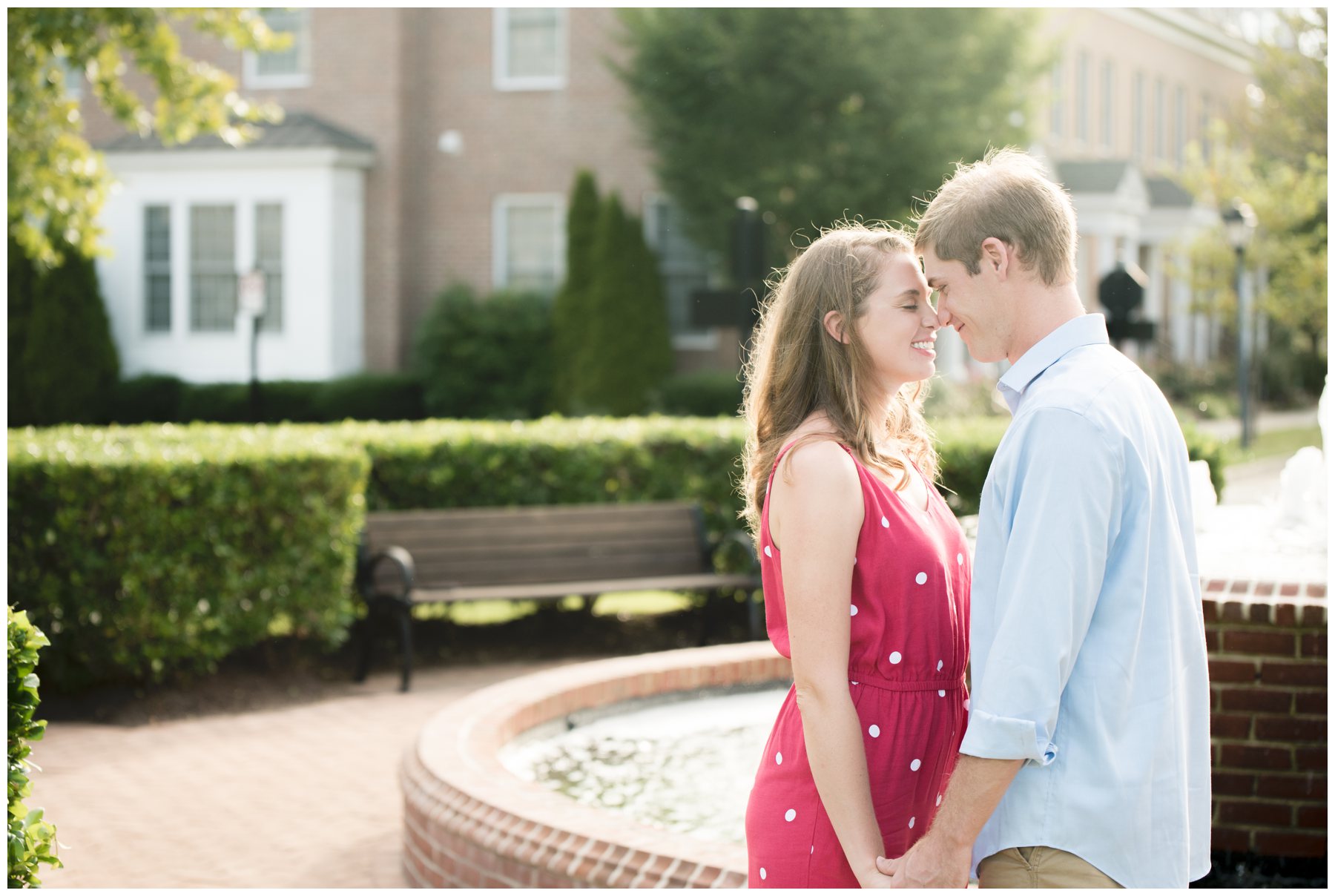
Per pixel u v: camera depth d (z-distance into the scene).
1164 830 1.90
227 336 19.56
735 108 17.84
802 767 2.12
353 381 18.64
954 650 2.15
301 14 19.80
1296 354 25.00
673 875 2.80
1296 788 3.59
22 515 6.12
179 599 6.25
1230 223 17.67
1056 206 1.96
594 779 4.12
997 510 1.91
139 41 9.32
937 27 17.62
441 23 20.03
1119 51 27.70
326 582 6.73
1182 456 2.02
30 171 9.05
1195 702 1.99
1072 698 1.87
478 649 7.66
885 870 1.95
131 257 19.80
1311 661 3.57
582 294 18.77
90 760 5.35
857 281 2.09
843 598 2.01
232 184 19.42
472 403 19.00
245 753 5.47
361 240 19.75
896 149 17.23
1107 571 1.87
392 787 4.96
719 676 5.02
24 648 2.70
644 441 8.16
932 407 15.72
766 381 2.17
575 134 19.75
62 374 18.78
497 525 7.35
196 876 3.97
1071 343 1.95
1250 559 4.18
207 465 6.30
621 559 7.62
